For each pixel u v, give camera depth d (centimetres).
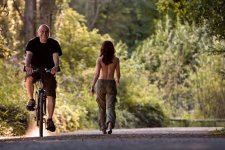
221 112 7844
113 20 12525
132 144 1778
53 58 2747
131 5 12850
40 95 2748
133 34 12656
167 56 8781
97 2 12325
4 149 1669
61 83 6094
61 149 1577
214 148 1516
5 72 4581
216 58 7812
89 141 2020
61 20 6188
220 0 3275
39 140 2191
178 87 8519
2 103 3950
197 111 8025
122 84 6962
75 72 6700
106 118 3219
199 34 8669
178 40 8856
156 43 9431
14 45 5719
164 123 7325
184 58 8769
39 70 2742
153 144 1752
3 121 3750
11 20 5762
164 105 7806
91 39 7612
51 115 2745
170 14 10162
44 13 5966
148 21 12650
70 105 5344
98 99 3188
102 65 3177
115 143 1861
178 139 2062
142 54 9369
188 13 3759
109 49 3170
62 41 7162
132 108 6931
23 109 3991
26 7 5931
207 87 7925
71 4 12300
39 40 2767
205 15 3328
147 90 7656
